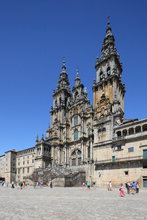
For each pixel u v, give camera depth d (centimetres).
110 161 6034
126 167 5603
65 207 1738
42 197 2655
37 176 7312
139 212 1538
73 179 6225
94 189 4784
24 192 3569
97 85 8038
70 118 9312
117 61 8138
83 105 8669
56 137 9388
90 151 7694
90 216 1340
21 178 10931
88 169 6750
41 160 8819
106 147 6334
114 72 7600
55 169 7256
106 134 6500
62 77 10688
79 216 1333
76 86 9475
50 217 1288
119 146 5953
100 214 1420
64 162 8700
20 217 1282
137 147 5428
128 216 1367
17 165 11475
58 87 10612
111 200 2362
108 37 8694
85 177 6700
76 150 8538
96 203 2056
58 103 10162
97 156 6550
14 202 2067
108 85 7612
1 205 1831
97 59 8581
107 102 7362
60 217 1292
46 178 6775
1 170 12000
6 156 11844
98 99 7894
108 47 8375
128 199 2494
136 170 5328
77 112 8994
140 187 5106
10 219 1220
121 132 6016
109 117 6550
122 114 7112
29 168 10625
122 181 5594
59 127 9350
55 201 2197
